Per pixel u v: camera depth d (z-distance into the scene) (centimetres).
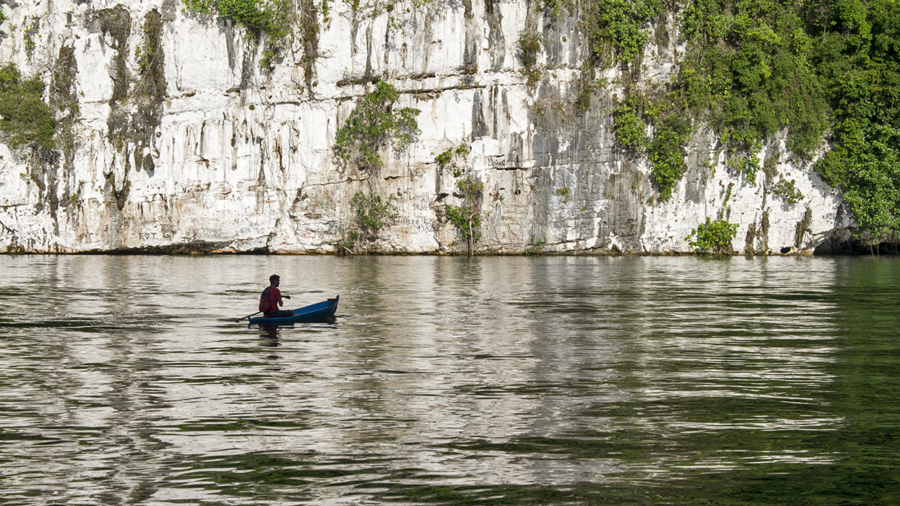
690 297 2817
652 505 833
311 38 5869
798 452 995
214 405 1206
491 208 5772
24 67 6059
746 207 5844
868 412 1178
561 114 5750
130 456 973
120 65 5978
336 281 3481
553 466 942
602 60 5759
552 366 1514
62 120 6012
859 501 850
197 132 5941
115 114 5975
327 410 1179
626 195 5803
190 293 2923
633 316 2277
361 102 5831
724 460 967
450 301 2664
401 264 4741
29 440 1035
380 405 1208
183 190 5959
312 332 1948
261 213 5912
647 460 965
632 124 5712
